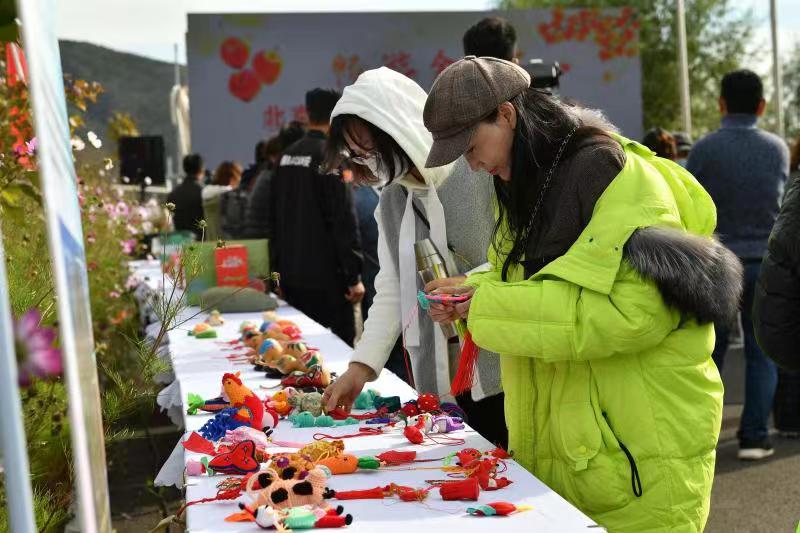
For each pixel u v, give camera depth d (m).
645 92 28.48
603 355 2.10
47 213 1.28
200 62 11.73
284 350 3.55
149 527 4.34
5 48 3.01
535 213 2.24
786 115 27.19
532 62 4.87
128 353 5.30
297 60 11.87
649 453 2.15
